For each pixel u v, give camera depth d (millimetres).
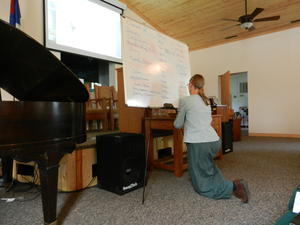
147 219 1568
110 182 2141
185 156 3115
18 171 2504
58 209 1760
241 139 5684
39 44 1316
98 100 3988
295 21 5594
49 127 1398
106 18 4535
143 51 2031
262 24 5777
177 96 2342
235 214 1611
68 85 1732
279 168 2828
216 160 3316
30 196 2094
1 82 1766
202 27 6035
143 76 1991
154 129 2762
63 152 1472
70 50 3869
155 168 2994
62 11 3768
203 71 7508
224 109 4070
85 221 1561
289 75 5926
